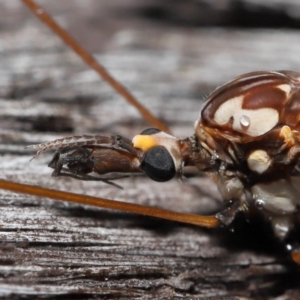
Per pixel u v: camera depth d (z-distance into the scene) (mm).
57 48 51
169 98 50
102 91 49
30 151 46
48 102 49
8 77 49
